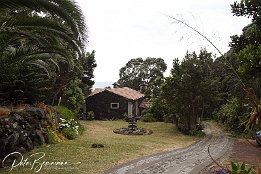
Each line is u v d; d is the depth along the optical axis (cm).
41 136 1358
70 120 1892
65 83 2202
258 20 777
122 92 3606
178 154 1401
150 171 1040
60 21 778
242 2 719
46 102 2041
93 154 1253
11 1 610
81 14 646
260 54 582
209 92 2158
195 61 2166
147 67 5988
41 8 623
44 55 1121
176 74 2244
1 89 1465
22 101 1506
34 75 1529
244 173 212
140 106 3872
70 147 1359
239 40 795
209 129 2622
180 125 2372
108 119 3409
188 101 2211
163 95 2327
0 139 997
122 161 1175
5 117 1145
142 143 1673
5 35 830
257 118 182
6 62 986
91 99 3472
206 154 1414
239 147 1648
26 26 767
